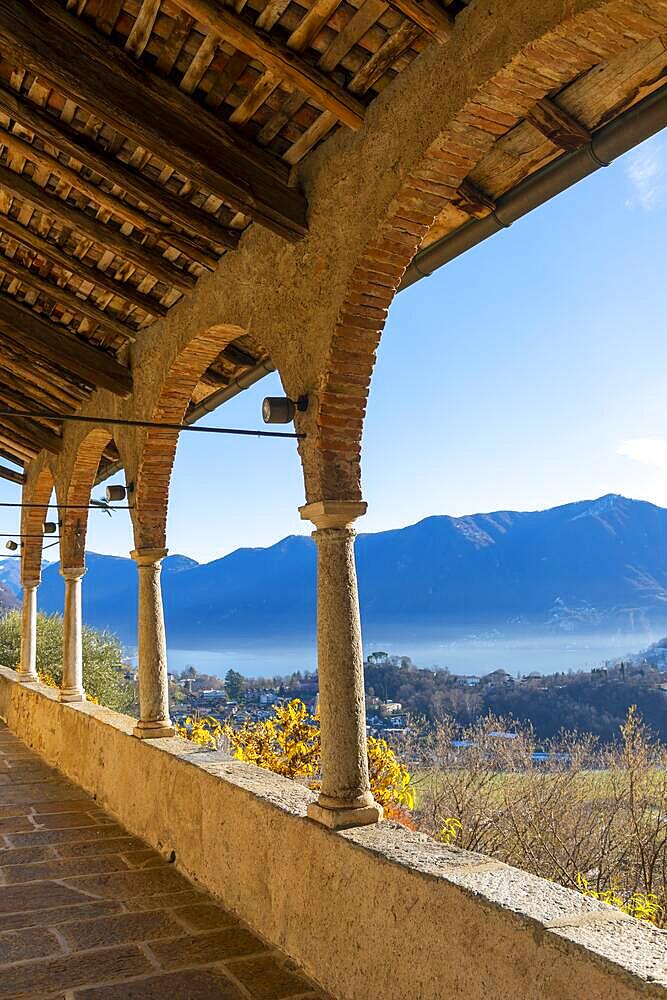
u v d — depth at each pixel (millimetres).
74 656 8266
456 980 2721
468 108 3074
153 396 6215
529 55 2807
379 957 3105
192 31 3684
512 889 2727
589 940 2316
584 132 3189
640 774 7902
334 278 3863
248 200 4023
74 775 7430
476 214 3699
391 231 3590
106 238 5273
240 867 4207
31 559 10719
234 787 4344
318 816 3629
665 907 6789
